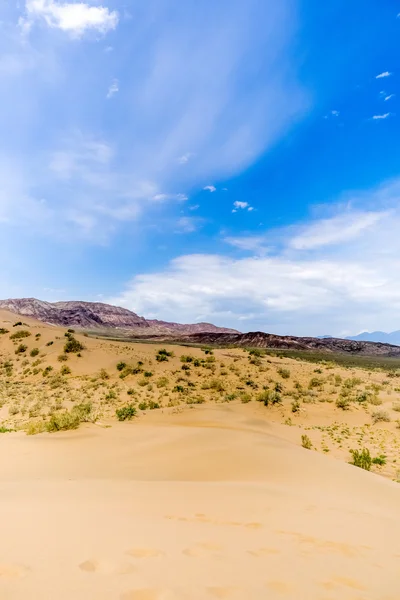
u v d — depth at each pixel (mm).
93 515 4602
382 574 3221
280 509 5633
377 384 39969
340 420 24656
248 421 22656
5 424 24188
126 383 43875
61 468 10164
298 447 12781
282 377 46031
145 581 2566
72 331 79938
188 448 12484
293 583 2809
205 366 52062
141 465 10484
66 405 30281
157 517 4777
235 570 2980
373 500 6887
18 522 3998
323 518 5242
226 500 6070
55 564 2732
